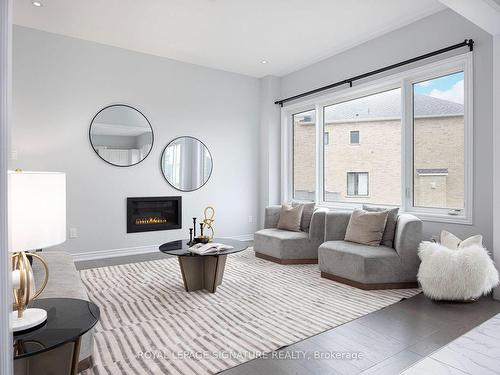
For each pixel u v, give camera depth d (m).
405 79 4.24
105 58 4.87
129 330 2.46
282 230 4.98
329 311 2.83
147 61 5.22
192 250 3.30
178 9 3.85
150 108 5.25
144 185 5.21
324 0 3.65
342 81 4.98
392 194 4.55
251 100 6.33
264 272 4.09
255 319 2.67
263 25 4.25
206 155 5.80
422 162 4.11
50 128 4.48
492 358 2.06
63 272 2.60
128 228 5.06
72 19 4.11
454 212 3.75
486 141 3.44
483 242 3.45
